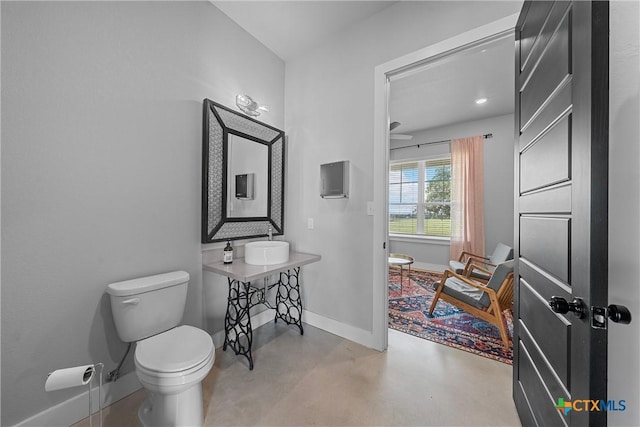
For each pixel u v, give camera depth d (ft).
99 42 4.42
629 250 2.21
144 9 5.02
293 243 8.19
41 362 3.90
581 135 2.21
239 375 5.46
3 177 3.54
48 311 3.95
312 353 6.30
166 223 5.42
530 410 3.72
